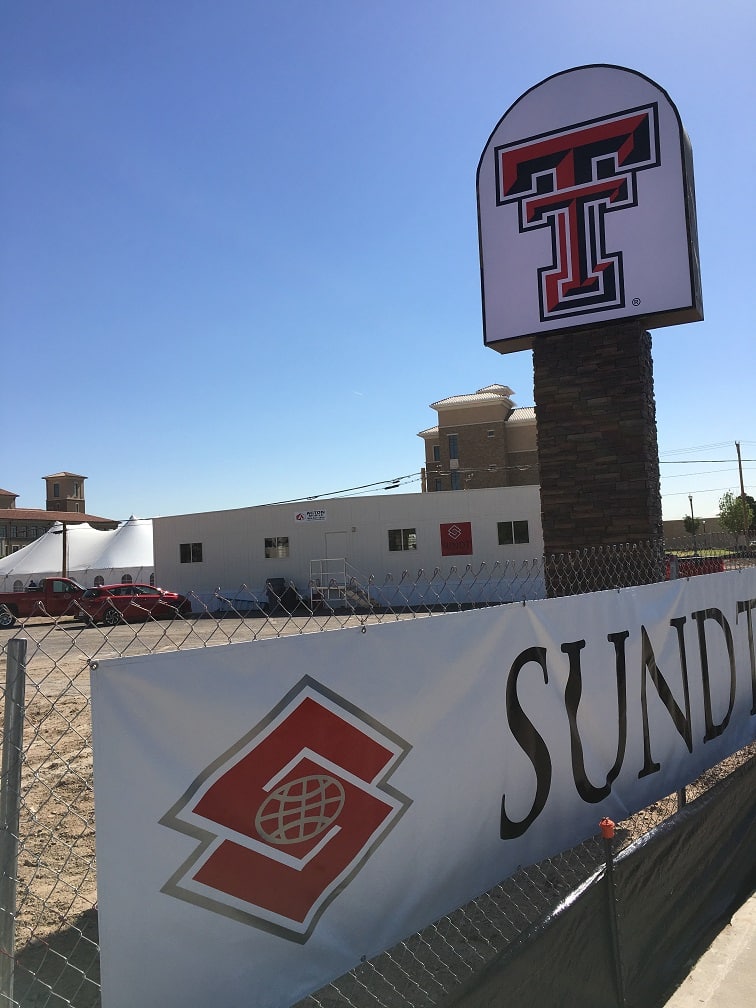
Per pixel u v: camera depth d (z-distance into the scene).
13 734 1.93
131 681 1.94
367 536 28.69
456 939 3.48
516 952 2.29
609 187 7.14
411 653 2.77
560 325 7.33
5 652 1.98
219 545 31.00
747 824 4.02
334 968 2.39
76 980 3.01
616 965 2.71
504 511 27.14
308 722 2.37
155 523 32.31
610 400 7.25
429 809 2.80
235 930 2.13
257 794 2.21
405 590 27.64
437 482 51.16
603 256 7.17
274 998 2.21
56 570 40.25
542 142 7.44
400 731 2.70
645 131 7.00
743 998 2.99
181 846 2.02
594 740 3.83
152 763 1.97
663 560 7.45
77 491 89.44
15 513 75.44
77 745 7.12
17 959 3.20
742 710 5.61
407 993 3.00
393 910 2.62
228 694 2.15
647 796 4.29
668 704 4.56
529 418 50.25
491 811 3.12
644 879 2.97
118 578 39.16
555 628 3.60
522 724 3.33
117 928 1.88
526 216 7.51
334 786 2.44
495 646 3.20
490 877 3.09
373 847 2.56
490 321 7.65
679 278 6.84
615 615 4.10
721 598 5.41
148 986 1.93
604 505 7.25
